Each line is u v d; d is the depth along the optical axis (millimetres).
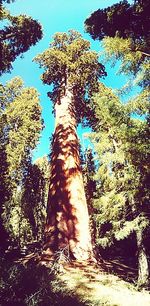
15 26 17297
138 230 16203
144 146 9727
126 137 10000
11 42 17922
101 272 15734
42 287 6887
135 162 10383
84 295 9945
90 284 12102
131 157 10281
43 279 7824
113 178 17953
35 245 31172
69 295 8031
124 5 11727
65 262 15883
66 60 23672
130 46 11578
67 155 21344
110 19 12234
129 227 14945
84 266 16266
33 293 6367
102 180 19234
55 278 9117
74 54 24703
